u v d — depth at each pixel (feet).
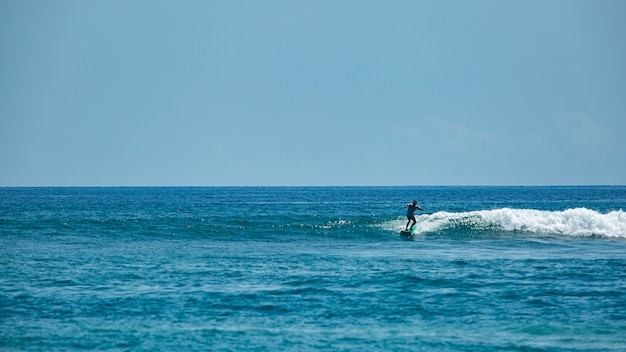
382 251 357.61
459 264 301.63
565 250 356.79
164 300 223.30
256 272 280.51
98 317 201.05
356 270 284.61
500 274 271.69
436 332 185.47
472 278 262.26
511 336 181.16
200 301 222.28
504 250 358.64
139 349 170.40
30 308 211.82
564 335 181.68
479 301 221.46
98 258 324.80
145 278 265.13
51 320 197.16
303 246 385.09
